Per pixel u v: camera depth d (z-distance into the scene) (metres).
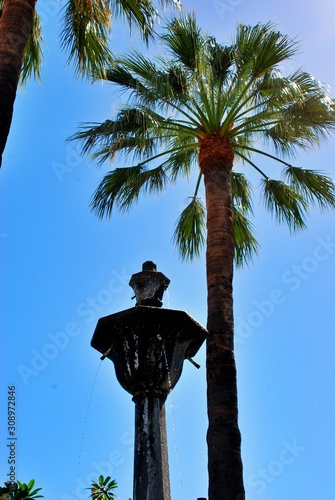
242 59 12.07
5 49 7.36
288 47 11.84
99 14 10.05
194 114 12.32
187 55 12.14
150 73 12.19
